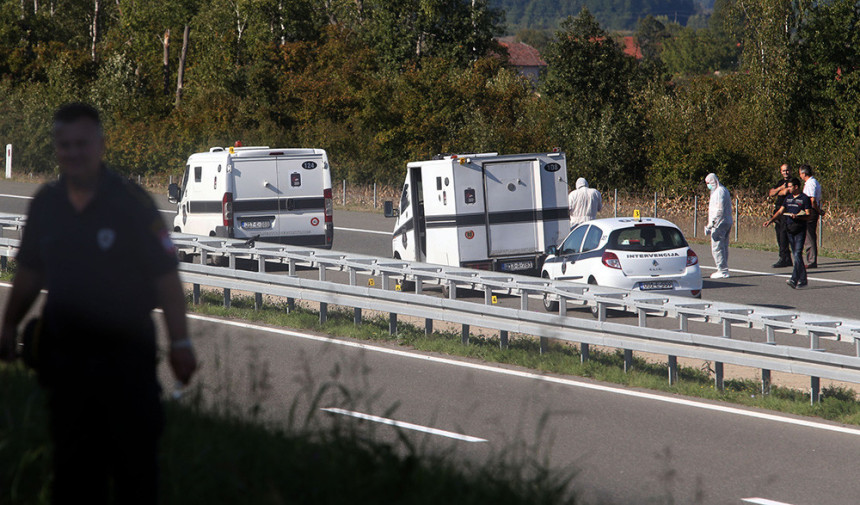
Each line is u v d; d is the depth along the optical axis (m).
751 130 181.00
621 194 161.62
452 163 73.56
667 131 182.00
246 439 20.33
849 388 43.19
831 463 30.06
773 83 182.75
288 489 18.39
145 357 15.16
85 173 14.84
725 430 34.16
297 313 57.34
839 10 181.00
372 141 199.75
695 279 65.00
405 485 18.80
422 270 56.53
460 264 73.44
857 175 157.00
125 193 15.02
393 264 58.91
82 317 14.84
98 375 14.77
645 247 64.88
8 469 18.25
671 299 44.72
